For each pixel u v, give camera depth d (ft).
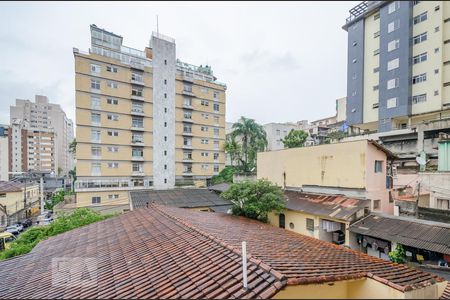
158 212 37.32
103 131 106.52
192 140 137.59
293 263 15.49
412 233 37.76
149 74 118.73
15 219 107.24
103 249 24.31
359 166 51.47
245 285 11.60
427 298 14.02
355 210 46.37
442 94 70.54
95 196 103.35
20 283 19.65
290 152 69.15
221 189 93.71
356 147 52.24
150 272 16.10
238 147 129.39
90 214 57.36
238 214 56.39
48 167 203.41
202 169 141.59
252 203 53.72
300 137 119.24
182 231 24.57
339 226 49.06
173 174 126.00
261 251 18.45
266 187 56.18
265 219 56.44
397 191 57.31
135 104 115.34
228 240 20.99
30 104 238.27
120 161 110.73
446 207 45.29
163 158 122.52
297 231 56.44
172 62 126.41
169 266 16.42
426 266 35.24
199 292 12.18
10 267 25.18
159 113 121.60
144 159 117.08
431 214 42.57
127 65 111.86
